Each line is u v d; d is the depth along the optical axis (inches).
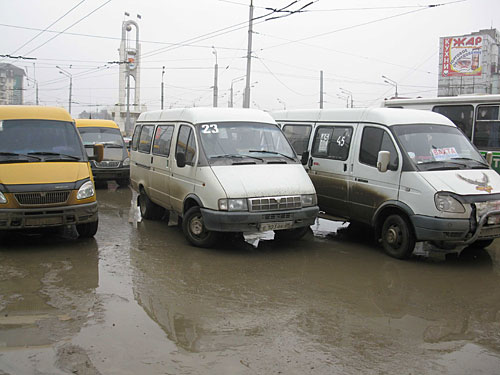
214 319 192.5
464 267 270.8
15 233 336.5
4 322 186.4
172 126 351.9
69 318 190.9
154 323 187.5
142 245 309.7
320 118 363.3
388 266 270.4
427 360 161.2
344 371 152.5
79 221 295.9
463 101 485.1
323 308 206.5
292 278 246.5
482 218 260.7
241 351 165.0
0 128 316.5
